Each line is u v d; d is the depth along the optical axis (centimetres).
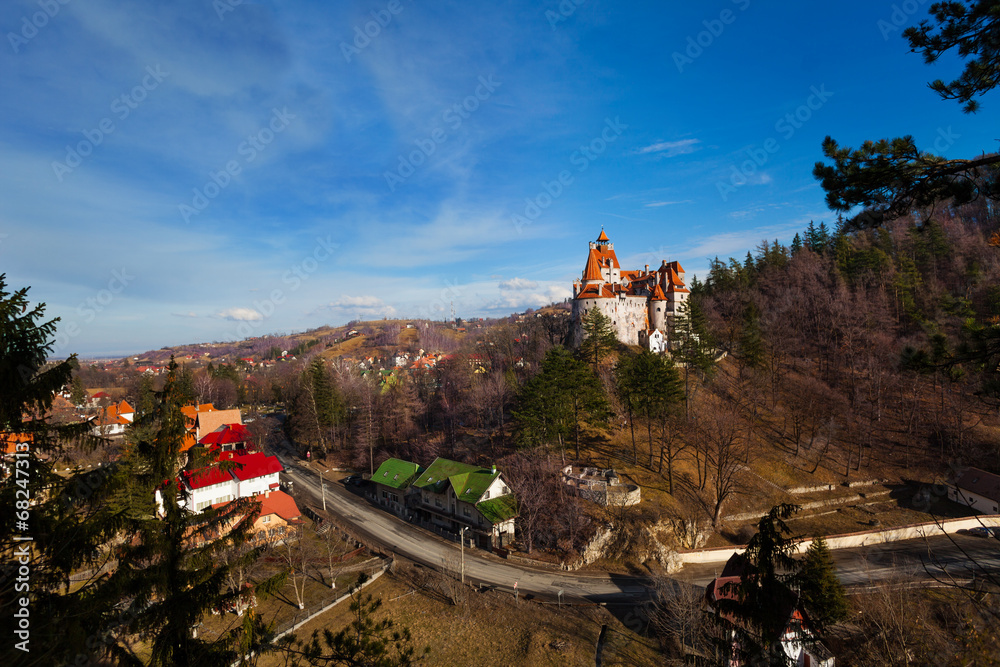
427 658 3438
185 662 1524
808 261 11725
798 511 5941
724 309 11056
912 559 4700
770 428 7550
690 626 3347
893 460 6931
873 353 8181
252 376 18188
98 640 1474
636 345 9931
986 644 2012
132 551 1503
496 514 5203
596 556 4894
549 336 11275
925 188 1191
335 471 8194
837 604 3094
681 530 5178
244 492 5625
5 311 1237
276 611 3947
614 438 7019
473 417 8688
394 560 4806
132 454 1570
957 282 9000
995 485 5788
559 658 3425
